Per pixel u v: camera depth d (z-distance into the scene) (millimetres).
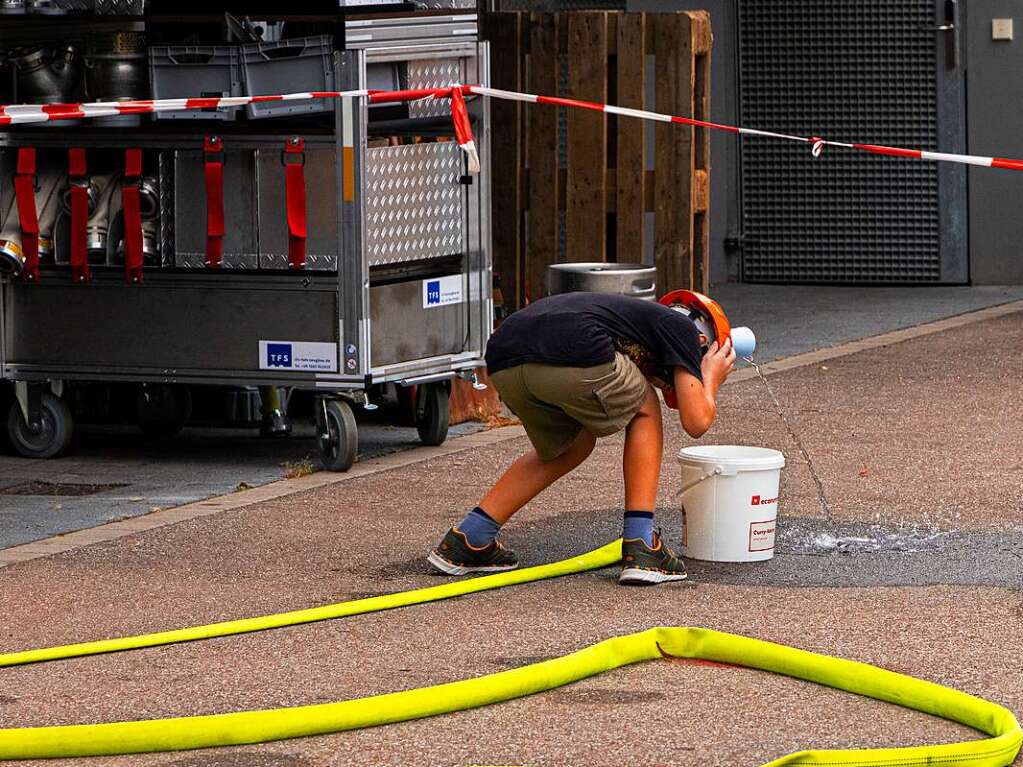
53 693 8312
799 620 9352
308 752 7492
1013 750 7207
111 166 14531
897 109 24875
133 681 8469
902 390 16781
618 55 19234
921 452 13906
